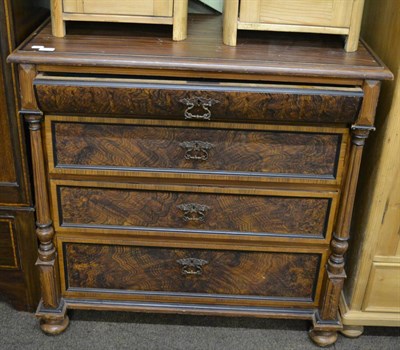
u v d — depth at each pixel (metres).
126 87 1.35
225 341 1.71
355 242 1.68
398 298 1.67
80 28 1.56
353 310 1.70
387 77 1.36
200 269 1.62
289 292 1.67
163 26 1.62
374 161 1.55
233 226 1.56
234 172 1.49
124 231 1.57
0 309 1.79
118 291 1.67
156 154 1.47
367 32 1.68
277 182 1.50
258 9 1.45
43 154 1.47
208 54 1.42
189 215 1.54
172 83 1.35
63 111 1.41
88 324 1.75
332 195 1.51
